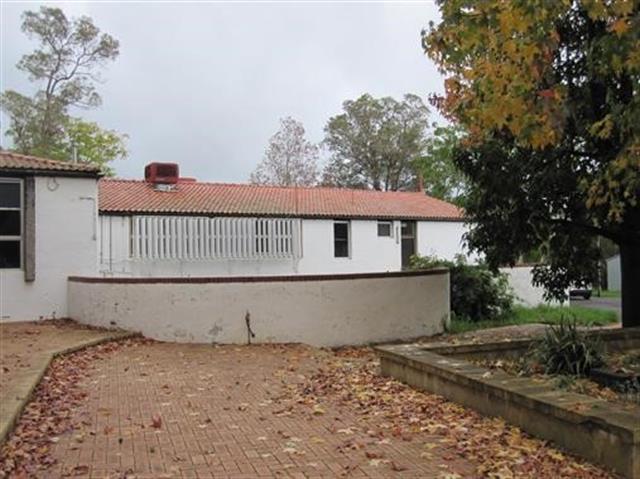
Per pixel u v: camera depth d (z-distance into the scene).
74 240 14.72
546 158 10.76
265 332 12.96
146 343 12.34
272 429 6.23
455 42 7.20
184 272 20.64
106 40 45.84
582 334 8.70
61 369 9.29
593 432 5.05
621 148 8.03
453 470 4.96
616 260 45.66
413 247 27.48
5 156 14.83
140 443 5.75
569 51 9.22
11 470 4.92
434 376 7.49
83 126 45.94
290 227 23.16
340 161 55.47
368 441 5.77
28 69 43.84
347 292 13.62
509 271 20.80
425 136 54.59
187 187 24.81
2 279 14.02
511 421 6.07
